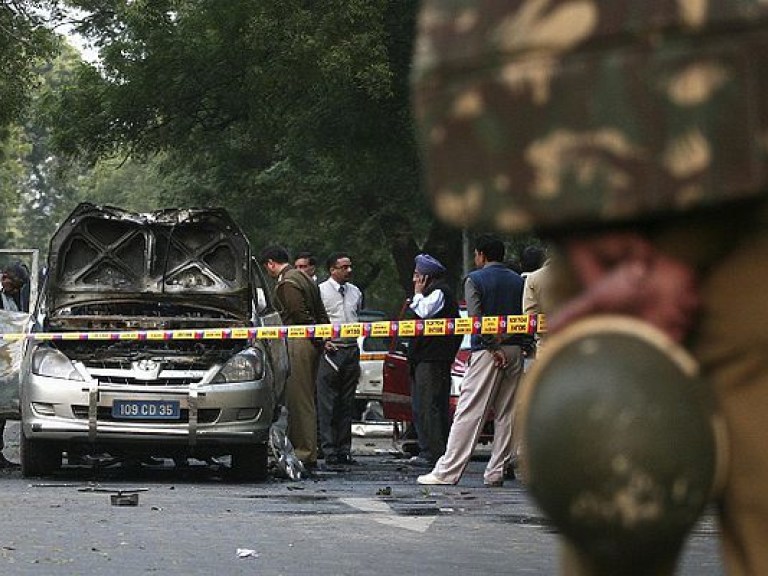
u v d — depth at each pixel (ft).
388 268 171.53
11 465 50.52
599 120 5.37
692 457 5.02
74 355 44.14
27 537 25.11
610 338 5.19
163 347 46.19
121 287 47.75
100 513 30.55
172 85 121.60
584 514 5.00
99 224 47.80
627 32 5.37
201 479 45.27
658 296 5.51
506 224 5.47
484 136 5.47
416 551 23.59
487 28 5.48
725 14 5.38
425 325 41.11
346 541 25.11
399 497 37.04
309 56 112.06
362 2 111.55
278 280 53.16
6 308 55.67
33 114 134.72
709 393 5.19
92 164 127.85
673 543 5.09
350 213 140.77
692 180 5.36
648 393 5.01
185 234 48.11
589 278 5.55
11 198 267.39
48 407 43.06
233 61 120.57
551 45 5.41
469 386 42.29
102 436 42.86
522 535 26.25
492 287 42.45
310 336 42.86
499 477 42.27
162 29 120.57
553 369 5.16
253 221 152.35
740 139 5.36
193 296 47.93
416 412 54.08
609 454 4.95
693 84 5.36
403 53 117.60
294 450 51.70
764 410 5.73
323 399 56.49
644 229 5.55
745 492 5.78
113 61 122.72
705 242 5.58
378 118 120.06
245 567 21.30
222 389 43.39
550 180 5.40
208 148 135.74
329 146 122.42
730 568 5.90
